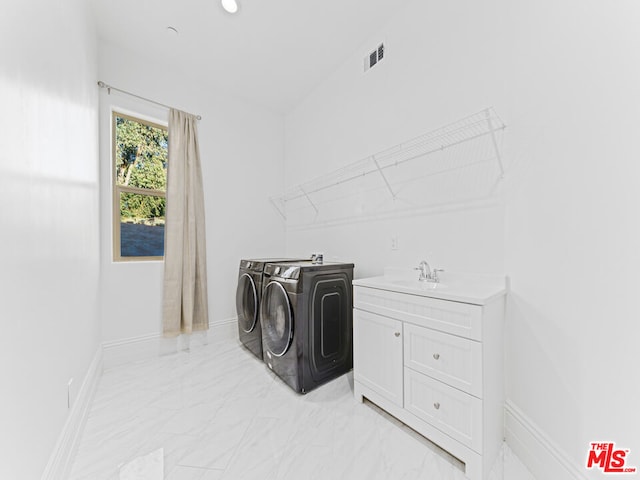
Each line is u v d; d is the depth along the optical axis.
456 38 1.70
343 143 2.65
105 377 2.11
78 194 1.55
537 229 1.28
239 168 3.16
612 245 0.96
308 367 1.91
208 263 2.89
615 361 0.95
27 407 0.86
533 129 1.31
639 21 0.89
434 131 1.81
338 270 2.14
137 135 2.58
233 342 2.89
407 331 1.49
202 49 2.43
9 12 0.78
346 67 2.61
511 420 1.38
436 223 1.83
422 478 1.19
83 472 1.22
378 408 1.71
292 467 1.25
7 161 0.77
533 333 1.29
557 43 1.20
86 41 1.81
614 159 0.96
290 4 1.99
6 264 0.75
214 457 1.31
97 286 2.10
